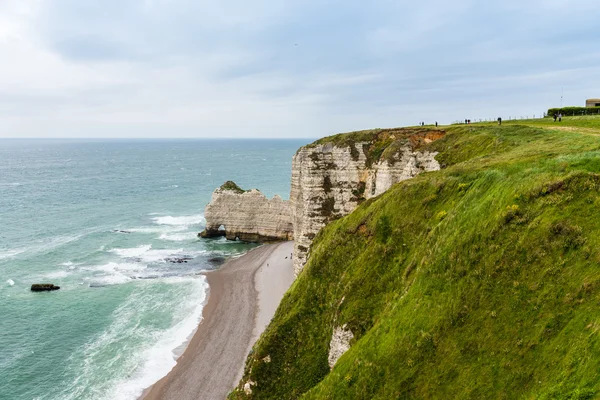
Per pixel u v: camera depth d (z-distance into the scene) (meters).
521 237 22.88
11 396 45.44
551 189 23.97
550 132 43.75
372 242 36.00
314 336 34.88
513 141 42.72
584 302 18.50
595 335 16.75
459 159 46.72
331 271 38.28
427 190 36.22
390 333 25.30
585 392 15.55
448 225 28.56
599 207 21.42
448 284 24.41
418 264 29.08
